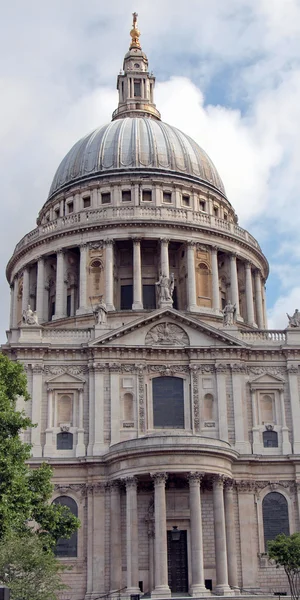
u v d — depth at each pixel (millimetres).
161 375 75250
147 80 115938
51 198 104438
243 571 69125
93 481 70688
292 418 75438
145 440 66625
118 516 68500
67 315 93625
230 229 97625
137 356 75188
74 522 60125
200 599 60438
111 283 90188
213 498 67875
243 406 75000
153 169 99625
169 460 65812
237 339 76000
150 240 93375
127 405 73875
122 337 75500
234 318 81812
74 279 95375
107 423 72938
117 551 67625
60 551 69562
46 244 95562
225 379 75438
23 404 73250
